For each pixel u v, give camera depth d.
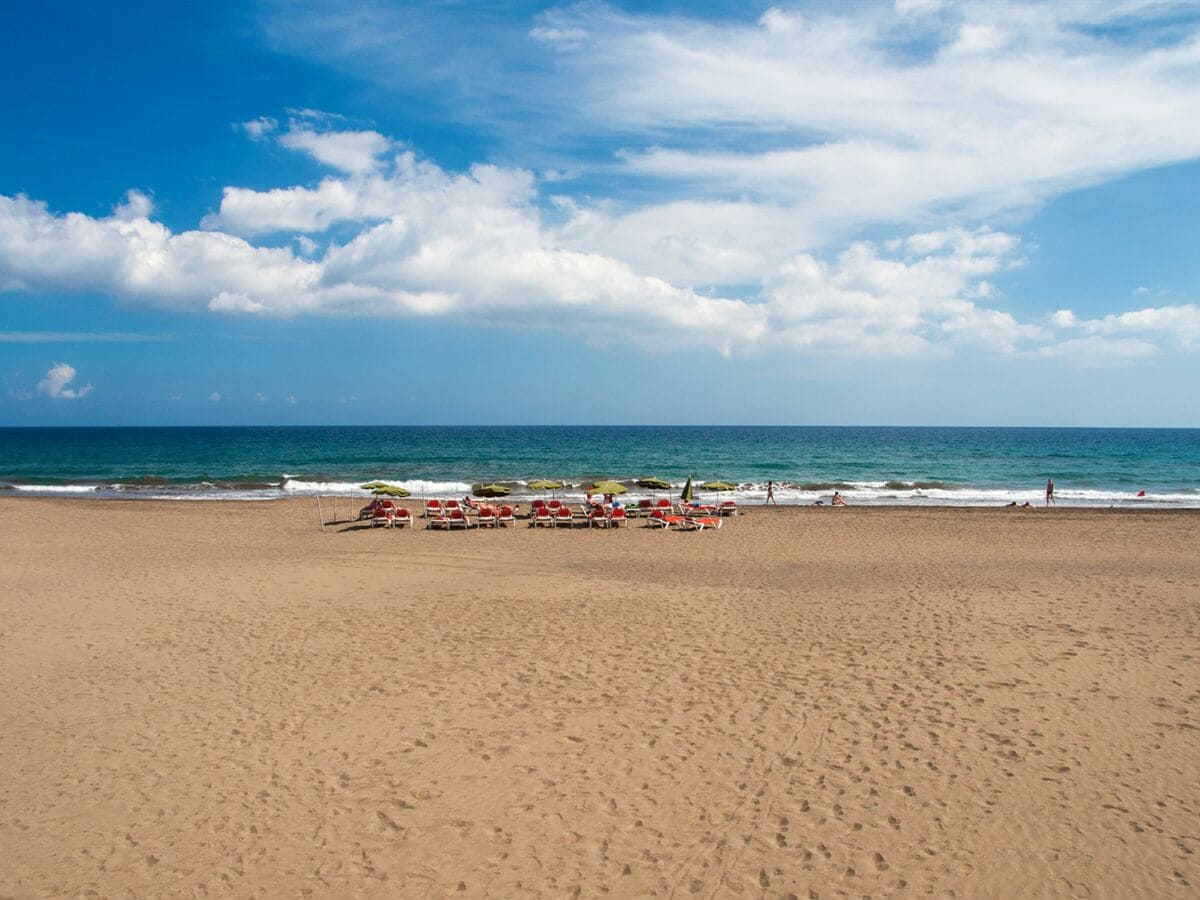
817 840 5.34
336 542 19.61
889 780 6.17
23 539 19.41
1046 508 29.56
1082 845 5.26
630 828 5.51
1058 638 9.99
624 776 6.26
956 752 6.64
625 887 4.85
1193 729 7.08
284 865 5.09
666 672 8.73
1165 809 5.70
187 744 6.90
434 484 37.69
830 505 31.03
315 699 7.96
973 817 5.61
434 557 17.16
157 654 9.51
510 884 4.88
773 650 9.56
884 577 14.66
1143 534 21.62
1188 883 4.83
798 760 6.52
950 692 8.04
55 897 4.74
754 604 12.16
